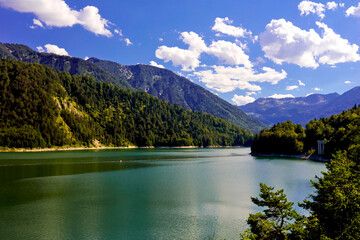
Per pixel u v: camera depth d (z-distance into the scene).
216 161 163.12
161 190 73.50
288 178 93.94
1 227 44.94
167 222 47.62
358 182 27.22
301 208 54.91
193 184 82.38
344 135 145.00
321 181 30.50
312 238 25.86
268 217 30.34
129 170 115.38
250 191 72.12
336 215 26.08
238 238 40.72
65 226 45.62
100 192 70.50
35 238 40.62
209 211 53.97
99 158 175.62
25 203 59.34
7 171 107.88
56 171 109.62
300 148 195.00
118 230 43.97
